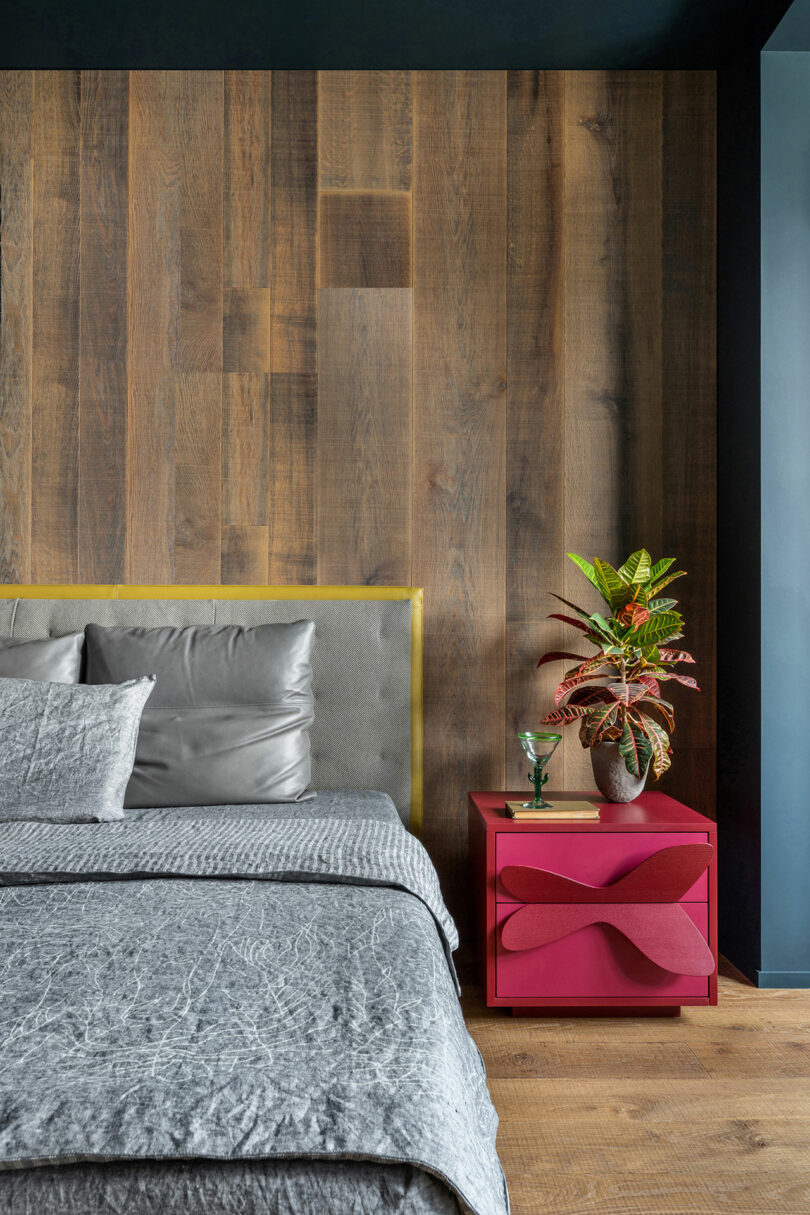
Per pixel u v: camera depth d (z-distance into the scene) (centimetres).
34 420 266
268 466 268
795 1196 145
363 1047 91
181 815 205
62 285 267
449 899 266
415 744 260
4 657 226
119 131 267
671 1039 202
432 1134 80
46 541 266
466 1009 217
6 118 267
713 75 269
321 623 257
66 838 157
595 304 269
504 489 269
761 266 237
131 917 124
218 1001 99
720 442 266
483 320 269
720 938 263
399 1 234
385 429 268
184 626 256
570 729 267
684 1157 155
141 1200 75
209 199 268
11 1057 87
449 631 268
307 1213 76
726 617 261
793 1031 206
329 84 269
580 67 267
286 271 268
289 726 227
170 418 267
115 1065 86
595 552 269
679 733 269
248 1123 79
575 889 209
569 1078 183
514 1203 142
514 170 269
